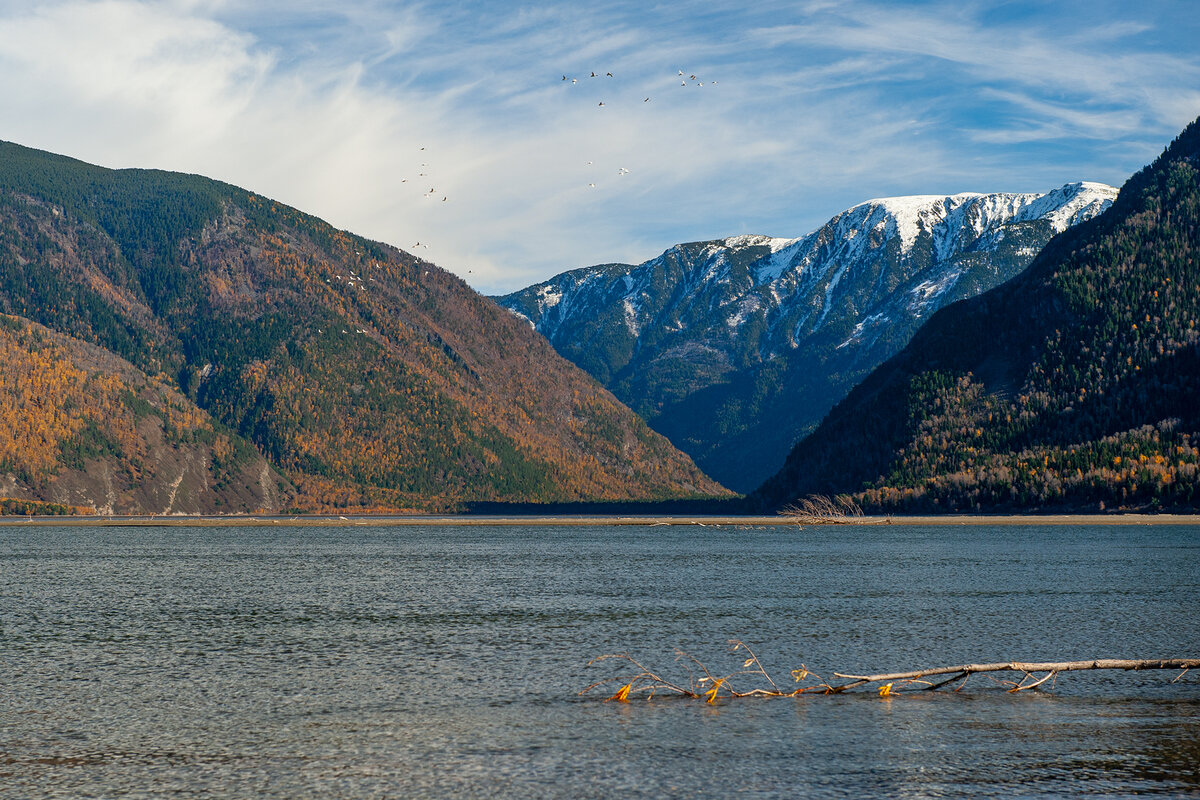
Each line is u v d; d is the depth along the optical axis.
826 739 46.59
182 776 41.94
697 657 68.81
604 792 39.50
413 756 44.47
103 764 43.69
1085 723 49.22
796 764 42.69
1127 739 46.16
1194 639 74.50
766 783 40.28
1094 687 57.78
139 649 72.94
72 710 53.56
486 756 44.28
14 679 61.78
